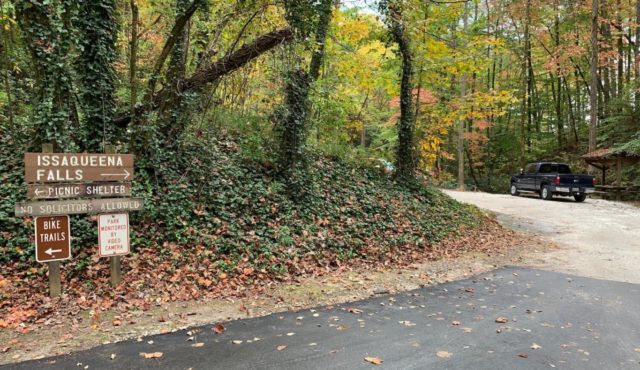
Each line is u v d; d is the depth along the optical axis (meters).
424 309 5.57
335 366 3.75
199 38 9.31
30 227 6.39
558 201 19.80
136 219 7.10
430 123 16.66
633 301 6.04
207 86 9.54
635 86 22.17
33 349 3.97
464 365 3.82
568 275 7.70
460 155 27.19
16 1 6.29
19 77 8.92
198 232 7.25
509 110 30.73
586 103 30.88
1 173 7.31
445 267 8.16
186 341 4.26
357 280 6.88
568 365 3.86
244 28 8.88
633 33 25.27
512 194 23.27
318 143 13.49
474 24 24.00
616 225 13.31
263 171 10.09
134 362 3.75
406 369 3.72
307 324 4.86
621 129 22.50
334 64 14.61
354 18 14.04
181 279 6.01
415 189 13.49
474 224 12.37
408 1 11.78
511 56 31.23
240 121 11.91
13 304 4.93
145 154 8.15
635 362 3.95
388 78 14.66
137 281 5.77
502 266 8.45
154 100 8.66
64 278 5.65
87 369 3.61
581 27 25.45
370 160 13.82
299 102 10.23
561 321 5.13
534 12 25.41
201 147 9.61
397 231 9.92
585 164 26.41
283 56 9.49
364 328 4.77
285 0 8.54
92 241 6.51
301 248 7.81
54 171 5.25
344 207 10.20
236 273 6.48
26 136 8.12
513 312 5.48
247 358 3.88
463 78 23.70
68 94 6.87
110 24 7.46
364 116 20.27
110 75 7.60
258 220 8.33
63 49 6.68
